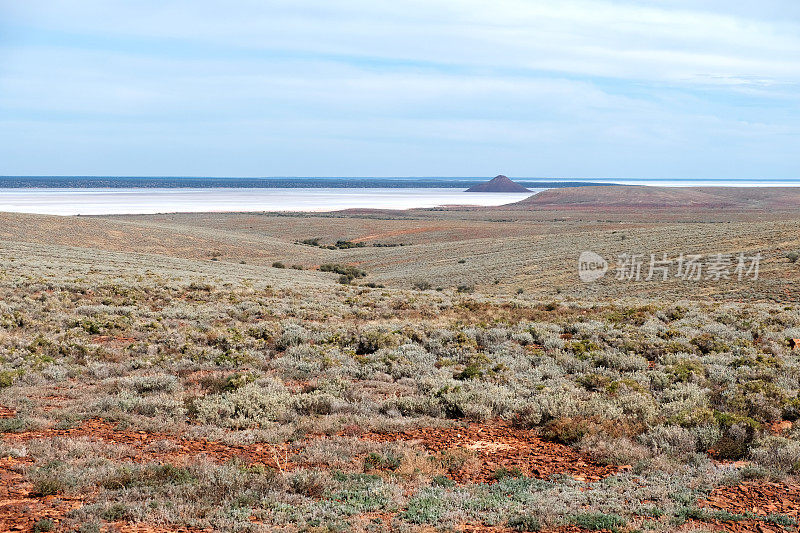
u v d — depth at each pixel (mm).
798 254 52031
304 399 12266
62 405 12086
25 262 43531
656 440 9969
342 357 17562
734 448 9555
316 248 109125
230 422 10945
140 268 49031
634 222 162875
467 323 25344
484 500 7391
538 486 8125
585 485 8164
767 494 7777
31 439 9664
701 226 79375
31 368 15117
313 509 6988
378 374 15422
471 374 15023
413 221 171375
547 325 23922
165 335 20500
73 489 7449
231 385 13453
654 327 23203
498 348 19375
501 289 56406
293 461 8984
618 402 12109
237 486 7617
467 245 91125
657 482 8188
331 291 39281
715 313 28516
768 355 17906
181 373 15531
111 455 8961
